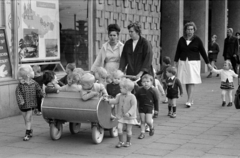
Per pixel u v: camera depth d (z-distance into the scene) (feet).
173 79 29.32
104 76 24.62
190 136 23.49
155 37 49.98
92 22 38.83
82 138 23.40
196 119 28.55
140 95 23.29
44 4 33.78
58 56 35.68
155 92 23.35
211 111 31.73
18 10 30.73
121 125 21.25
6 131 25.03
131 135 22.04
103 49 26.73
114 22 41.73
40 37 33.45
